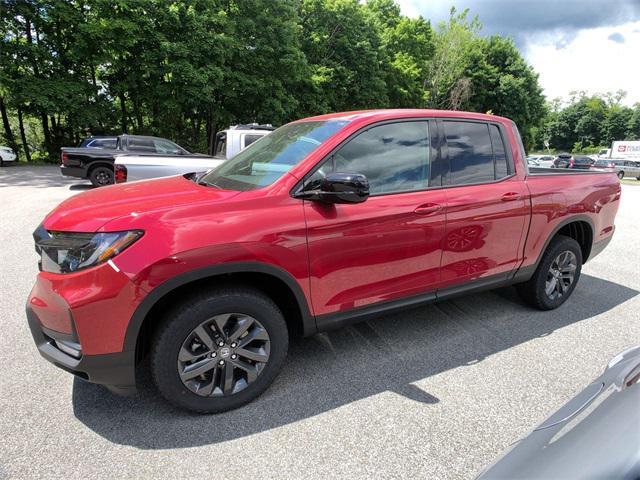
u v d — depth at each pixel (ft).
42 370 9.17
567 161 112.16
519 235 11.08
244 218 7.41
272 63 73.20
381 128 9.20
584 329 11.55
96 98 68.85
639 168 101.24
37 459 6.63
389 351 10.27
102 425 7.48
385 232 8.74
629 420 3.91
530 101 141.90
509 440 7.23
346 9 86.53
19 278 14.83
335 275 8.39
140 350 7.31
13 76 63.82
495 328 11.57
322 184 7.69
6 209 27.53
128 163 21.72
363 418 7.77
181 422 7.60
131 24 59.11
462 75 131.03
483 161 10.66
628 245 22.12
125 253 6.61
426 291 9.87
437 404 8.20
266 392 8.55
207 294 7.32
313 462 6.70
